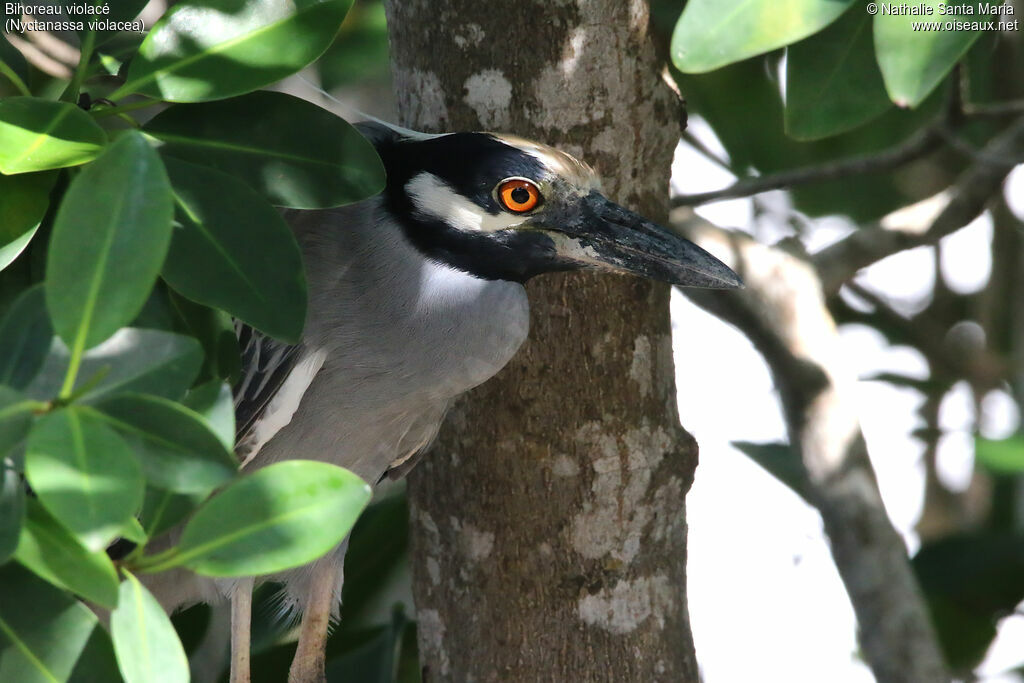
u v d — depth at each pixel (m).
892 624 7.11
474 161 6.12
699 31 4.80
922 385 10.48
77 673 4.03
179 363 3.85
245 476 3.99
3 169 4.32
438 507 6.50
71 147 4.40
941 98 9.54
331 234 6.29
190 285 4.56
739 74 10.11
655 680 6.31
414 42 6.18
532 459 6.19
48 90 7.60
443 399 6.37
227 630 9.81
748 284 7.87
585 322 6.16
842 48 6.24
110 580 3.69
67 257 3.54
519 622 6.29
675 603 6.39
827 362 7.75
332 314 6.22
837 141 10.59
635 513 6.22
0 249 4.58
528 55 5.96
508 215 6.17
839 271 8.40
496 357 6.09
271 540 3.88
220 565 3.86
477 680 6.39
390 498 7.94
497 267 6.25
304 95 10.31
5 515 3.55
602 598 6.24
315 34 4.71
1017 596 8.97
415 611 6.74
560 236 6.18
